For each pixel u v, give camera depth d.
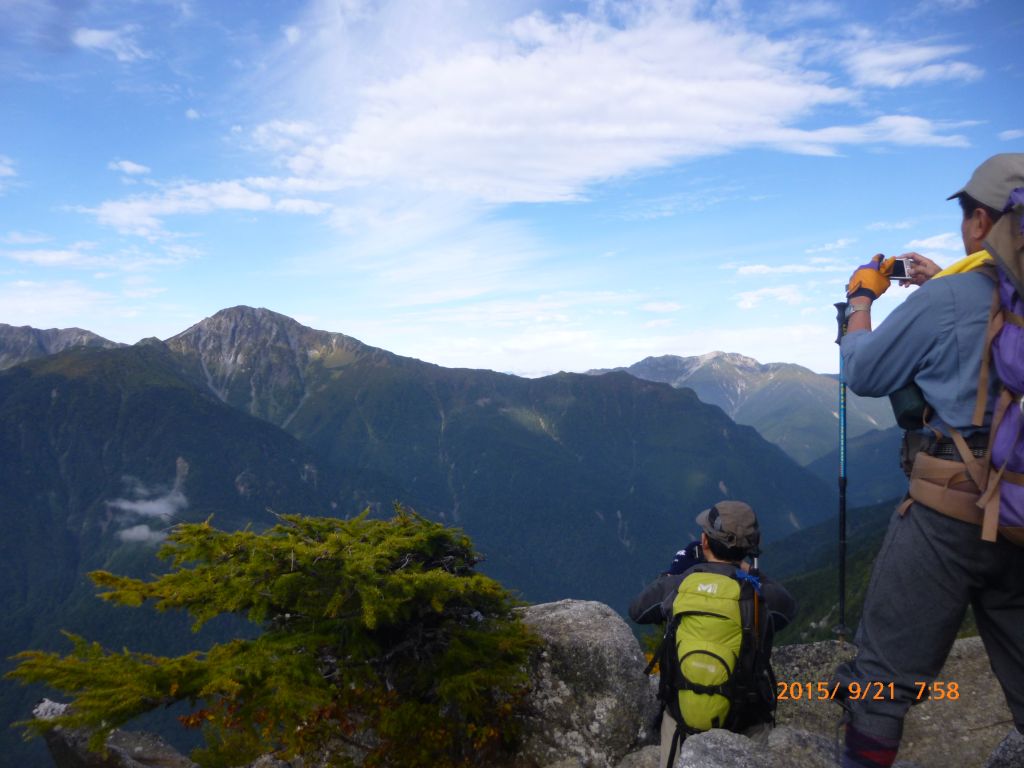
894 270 3.82
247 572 5.80
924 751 6.32
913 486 3.22
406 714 5.92
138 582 5.99
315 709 5.90
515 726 6.61
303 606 5.99
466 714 6.21
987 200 3.05
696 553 5.03
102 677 5.14
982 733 6.26
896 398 3.29
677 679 4.49
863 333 3.48
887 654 3.33
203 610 5.81
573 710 6.81
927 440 3.20
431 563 6.77
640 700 6.98
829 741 4.80
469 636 6.57
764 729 4.63
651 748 6.36
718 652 4.29
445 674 6.16
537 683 6.95
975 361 2.92
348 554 6.02
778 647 8.01
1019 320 2.83
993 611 3.19
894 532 3.39
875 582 3.45
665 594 4.96
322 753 6.52
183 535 6.20
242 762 6.50
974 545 3.01
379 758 6.13
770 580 4.72
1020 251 2.79
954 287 3.02
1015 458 2.80
